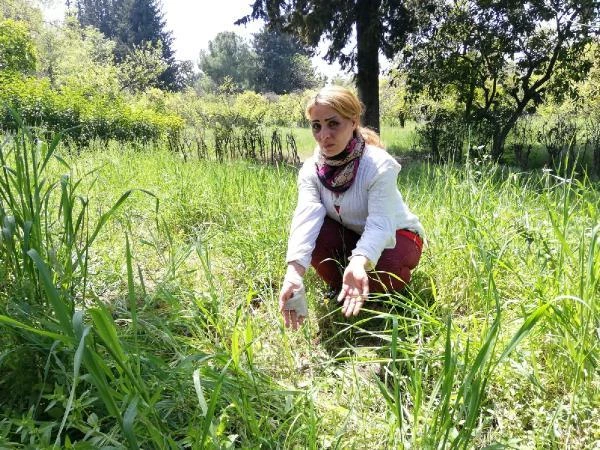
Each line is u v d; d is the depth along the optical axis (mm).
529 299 2373
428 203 3846
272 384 2039
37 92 13047
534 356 2102
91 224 3977
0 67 22953
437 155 13156
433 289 2578
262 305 2895
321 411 2020
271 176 4957
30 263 2021
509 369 2070
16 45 23422
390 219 2623
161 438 1534
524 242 2814
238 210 4355
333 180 2719
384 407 2043
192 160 7844
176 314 2465
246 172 5266
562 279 2352
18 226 2156
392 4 13281
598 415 1863
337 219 2854
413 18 13438
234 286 3223
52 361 1918
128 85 39000
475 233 2770
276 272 3283
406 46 14602
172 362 2096
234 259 3463
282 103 34688
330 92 2588
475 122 13383
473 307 2684
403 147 16562
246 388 1941
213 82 65625
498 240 2863
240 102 28391
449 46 14094
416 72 14242
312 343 2584
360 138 2709
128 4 68938
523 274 2688
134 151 8438
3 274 2090
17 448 1562
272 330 2629
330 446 1782
